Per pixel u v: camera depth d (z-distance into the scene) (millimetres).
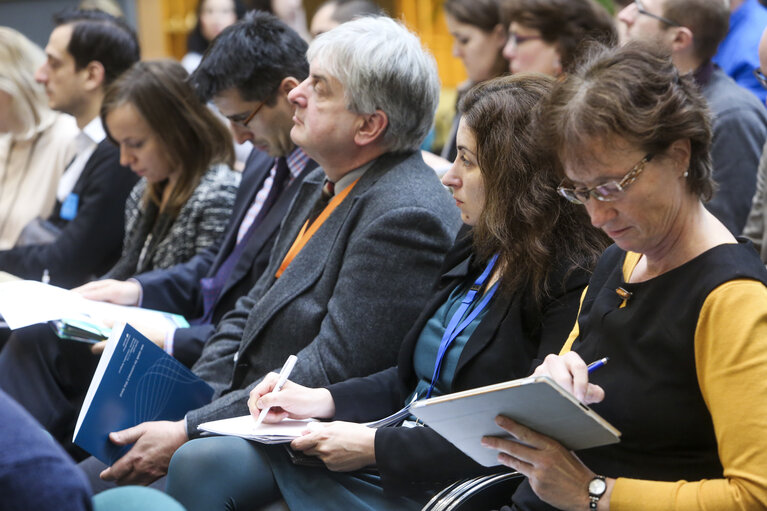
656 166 2268
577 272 3037
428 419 2398
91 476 3953
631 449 2441
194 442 3260
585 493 2350
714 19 4723
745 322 2215
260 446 3303
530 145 3088
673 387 2355
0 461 1779
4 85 6582
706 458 2373
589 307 2705
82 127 6320
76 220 5941
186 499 3186
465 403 2271
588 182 2312
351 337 3555
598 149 2258
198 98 4574
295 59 4441
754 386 2182
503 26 5727
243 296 4504
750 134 4500
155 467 3592
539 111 2502
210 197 5223
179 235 5219
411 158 3902
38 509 1788
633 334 2430
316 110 3797
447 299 3400
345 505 3203
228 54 4379
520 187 3109
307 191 4281
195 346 4449
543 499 2418
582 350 2568
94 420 3496
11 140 6801
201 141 5277
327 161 3900
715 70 4863
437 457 3020
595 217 2354
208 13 9352
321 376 3543
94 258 5941
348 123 3791
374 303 3580
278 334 3812
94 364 4652
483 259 3311
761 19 5988
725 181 4445
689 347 2318
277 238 4301
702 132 2273
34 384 4523
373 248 3607
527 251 3088
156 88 5164
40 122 6742
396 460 3053
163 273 5043
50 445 1866
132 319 4457
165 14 12570
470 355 3113
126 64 6305
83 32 6168
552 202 3076
